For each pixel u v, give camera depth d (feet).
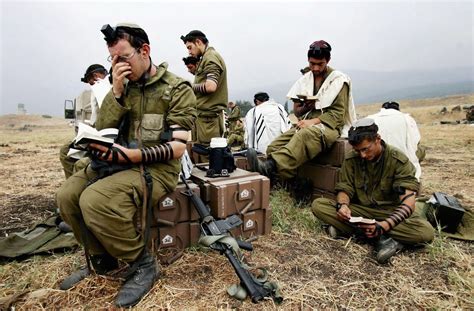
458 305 7.09
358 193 10.28
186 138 7.63
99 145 6.74
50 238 9.71
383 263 8.75
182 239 8.96
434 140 38.91
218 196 8.98
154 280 7.39
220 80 14.05
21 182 17.53
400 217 9.11
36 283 7.57
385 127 12.75
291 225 11.02
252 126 15.87
